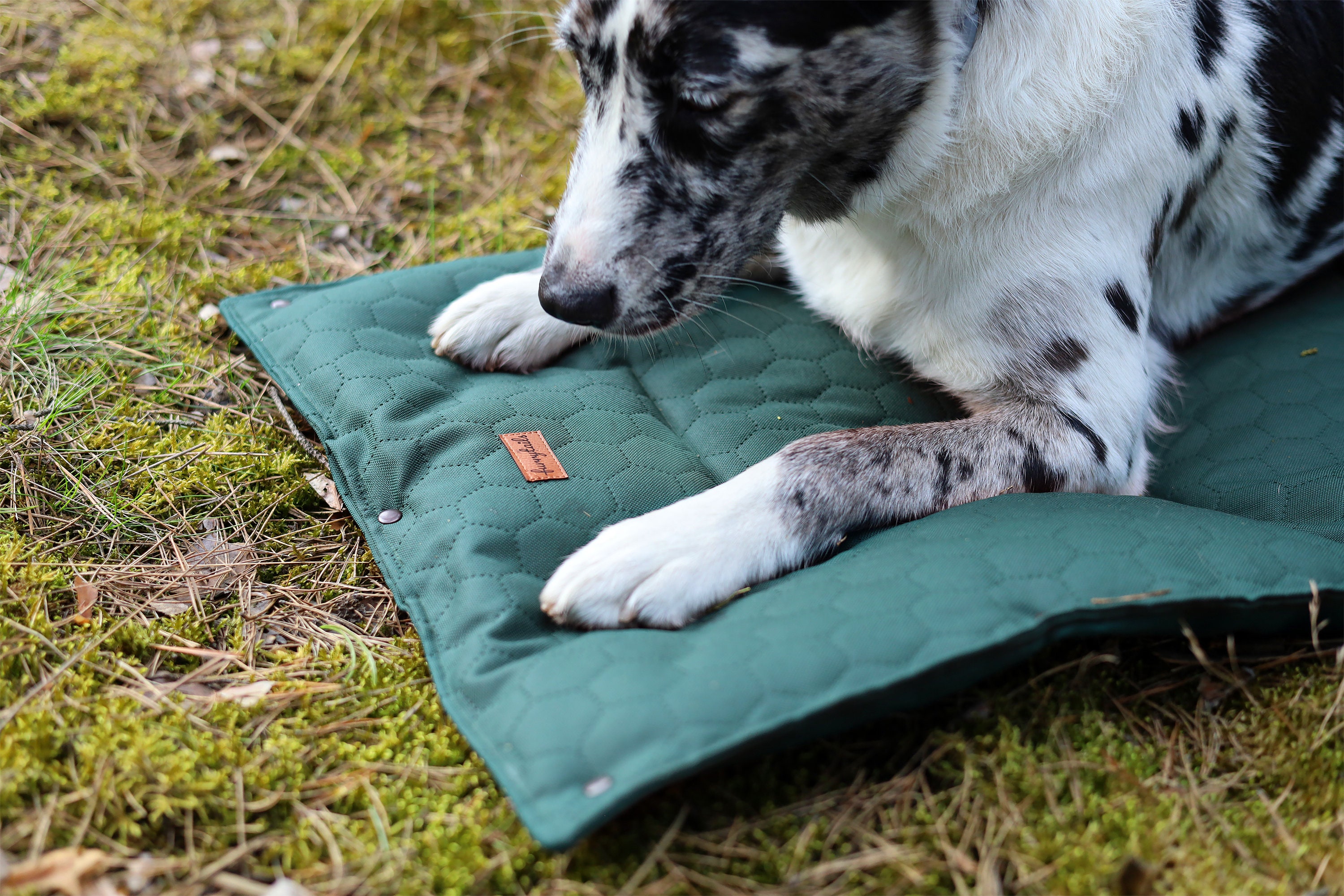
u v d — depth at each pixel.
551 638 0.95
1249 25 1.11
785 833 0.88
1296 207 1.17
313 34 1.56
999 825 0.88
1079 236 1.05
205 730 0.92
